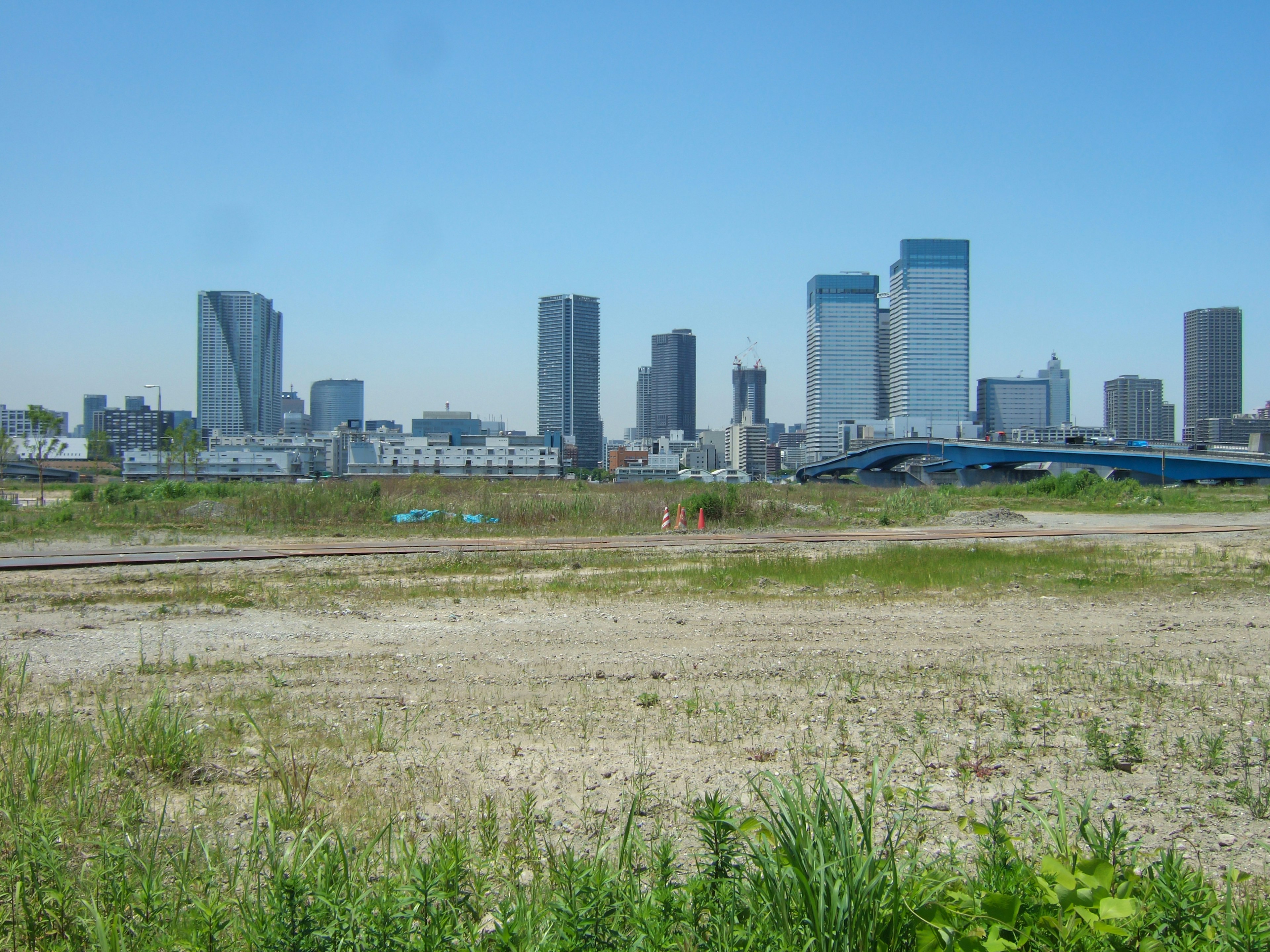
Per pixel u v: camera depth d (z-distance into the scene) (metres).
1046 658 12.15
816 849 4.45
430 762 7.57
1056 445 126.56
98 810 6.30
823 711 9.22
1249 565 24.02
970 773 7.31
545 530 35.09
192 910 4.76
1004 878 4.71
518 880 5.22
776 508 44.47
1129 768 7.48
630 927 4.46
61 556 24.69
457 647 12.84
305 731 8.48
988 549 26.77
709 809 5.16
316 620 15.15
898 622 15.00
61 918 4.73
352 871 5.11
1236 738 8.36
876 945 4.19
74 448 184.00
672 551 27.06
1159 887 4.57
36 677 10.77
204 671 11.20
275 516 38.06
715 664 11.60
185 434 103.06
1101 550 27.56
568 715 9.11
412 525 35.88
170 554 25.11
